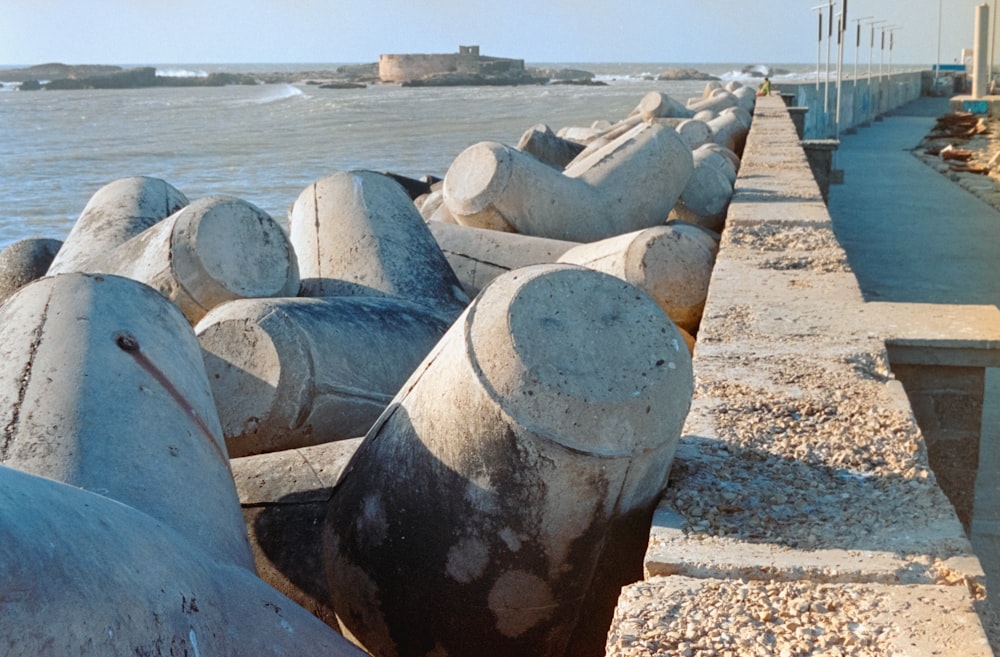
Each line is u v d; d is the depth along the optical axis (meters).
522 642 3.39
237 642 2.41
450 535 3.31
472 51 143.88
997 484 5.38
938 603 2.52
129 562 2.21
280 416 4.90
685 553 2.78
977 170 20.61
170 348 3.81
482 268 7.76
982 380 4.61
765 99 24.89
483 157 8.51
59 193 24.27
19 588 1.89
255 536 3.96
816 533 2.88
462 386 3.22
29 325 3.68
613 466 3.10
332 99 90.12
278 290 6.22
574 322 3.24
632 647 2.38
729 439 3.52
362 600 3.57
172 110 73.50
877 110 40.72
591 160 9.12
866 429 3.57
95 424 3.22
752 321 4.95
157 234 6.22
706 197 9.73
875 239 13.23
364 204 7.15
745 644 2.38
